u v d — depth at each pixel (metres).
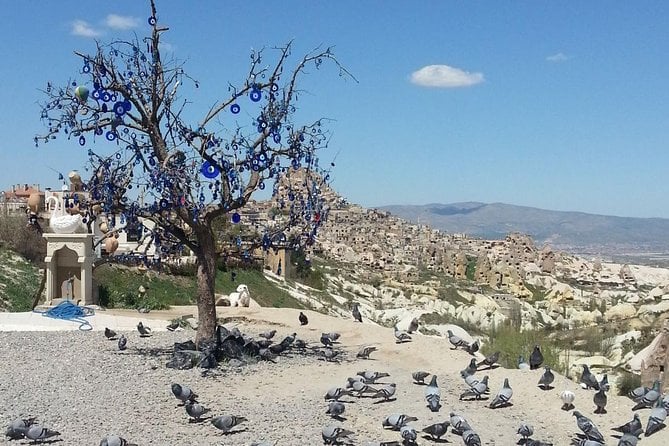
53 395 15.66
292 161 19.34
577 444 12.65
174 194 18.22
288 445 12.32
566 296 123.50
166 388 16.36
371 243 167.88
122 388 16.33
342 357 20.16
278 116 18.73
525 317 81.88
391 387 15.39
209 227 19.38
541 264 172.75
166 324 25.89
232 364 18.70
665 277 173.12
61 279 28.83
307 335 24.05
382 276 124.19
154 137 18.88
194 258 44.47
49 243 28.30
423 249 171.00
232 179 18.66
